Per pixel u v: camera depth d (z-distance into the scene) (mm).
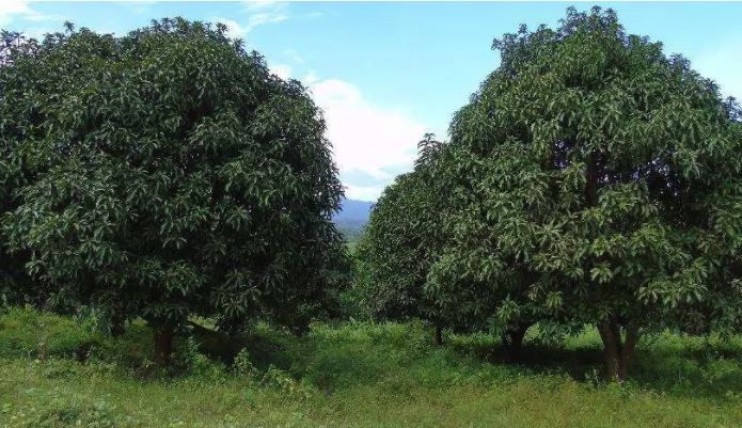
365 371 10750
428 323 14883
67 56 9430
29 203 8312
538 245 8445
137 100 8320
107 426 5598
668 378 10508
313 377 9992
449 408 8141
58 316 13031
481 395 8688
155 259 8453
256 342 12914
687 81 8742
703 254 8289
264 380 9023
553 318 9070
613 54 8859
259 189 8570
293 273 10055
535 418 7414
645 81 8477
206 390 7965
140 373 9375
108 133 8211
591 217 8039
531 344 13742
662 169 8492
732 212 8117
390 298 13445
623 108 8203
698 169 7879
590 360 12734
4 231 8664
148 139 8289
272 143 9000
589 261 8320
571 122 8328
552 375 9812
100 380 8125
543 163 8789
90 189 7895
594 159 8695
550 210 8445
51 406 5711
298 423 6660
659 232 7934
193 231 8633
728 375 10805
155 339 9828
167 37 9438
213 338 12461
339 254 10844
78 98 8266
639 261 7949
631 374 10719
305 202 9945
